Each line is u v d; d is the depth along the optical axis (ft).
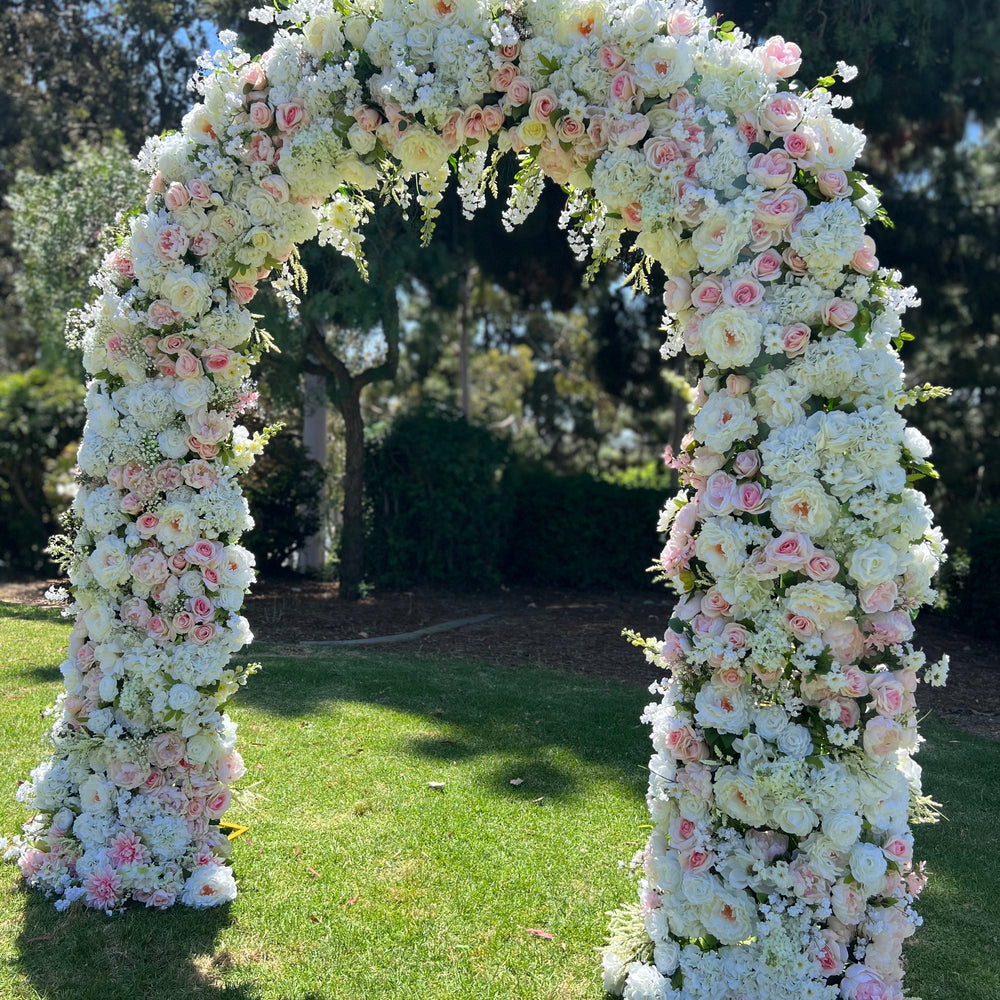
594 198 10.46
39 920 10.81
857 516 8.68
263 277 11.36
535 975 10.14
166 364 11.10
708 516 9.16
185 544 11.31
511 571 40.73
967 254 39.60
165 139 10.87
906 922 8.93
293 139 10.20
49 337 36.60
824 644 8.67
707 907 9.12
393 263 31.17
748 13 32.37
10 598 33.65
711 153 9.04
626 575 40.78
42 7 50.31
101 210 33.63
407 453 37.35
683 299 9.43
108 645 11.30
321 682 21.83
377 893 11.79
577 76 9.27
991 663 28.04
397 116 9.75
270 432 12.00
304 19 10.11
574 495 39.47
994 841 14.32
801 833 8.64
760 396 8.84
